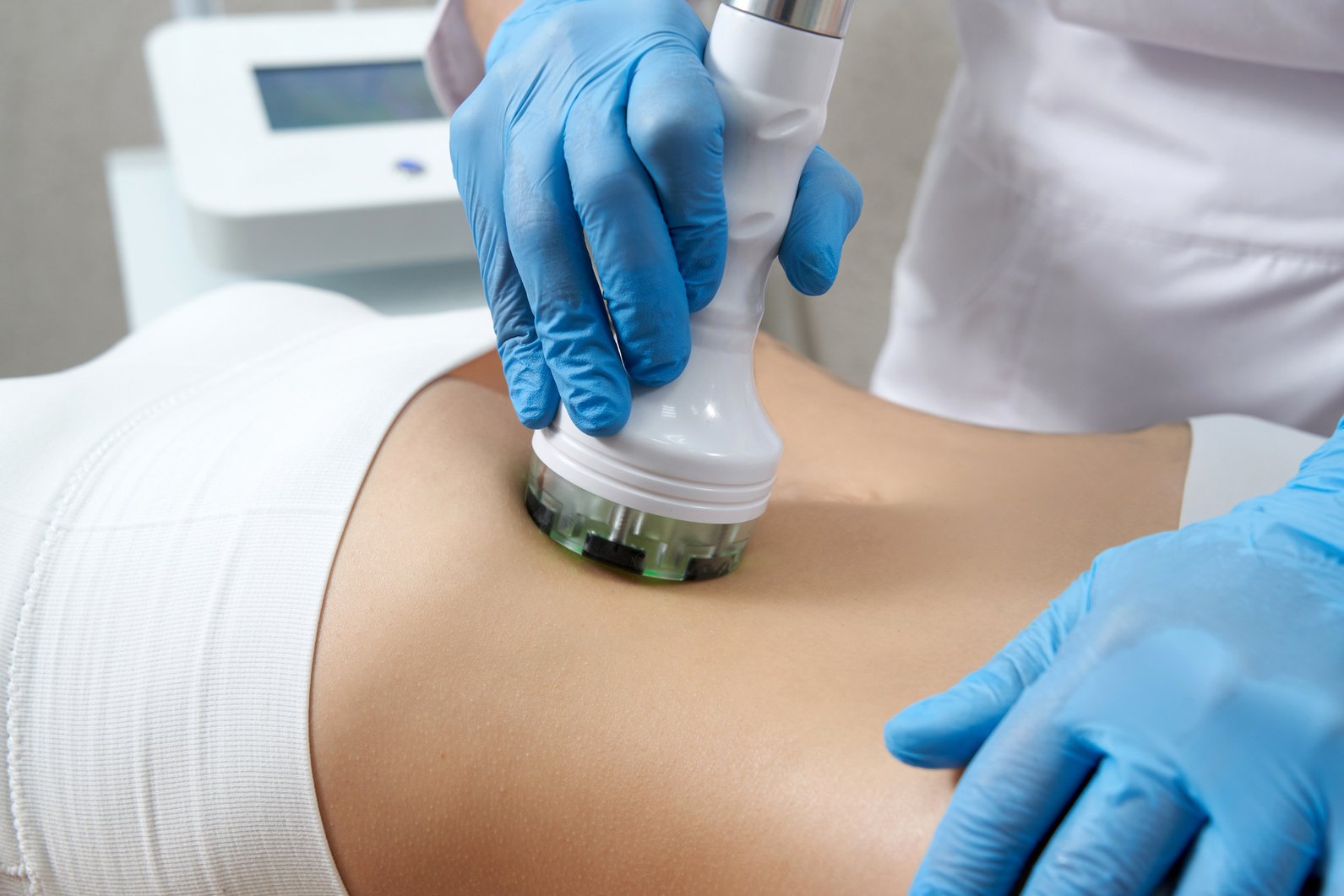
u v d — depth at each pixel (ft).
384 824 1.56
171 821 1.62
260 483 1.74
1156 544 1.42
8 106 5.61
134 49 5.59
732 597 1.72
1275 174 2.68
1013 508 2.04
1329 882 1.12
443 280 3.92
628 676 1.56
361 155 3.79
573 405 1.65
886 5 4.44
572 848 1.51
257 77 4.10
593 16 1.80
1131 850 1.16
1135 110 2.82
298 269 3.60
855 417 2.38
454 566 1.66
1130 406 3.15
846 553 1.89
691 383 1.65
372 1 5.57
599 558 1.71
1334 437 1.68
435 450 1.86
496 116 1.88
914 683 1.55
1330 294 2.71
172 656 1.62
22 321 6.28
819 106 1.62
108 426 1.94
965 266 3.31
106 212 6.00
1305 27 2.40
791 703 1.51
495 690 1.56
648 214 1.61
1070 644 1.29
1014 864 1.24
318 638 1.61
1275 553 1.36
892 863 1.34
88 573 1.69
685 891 1.45
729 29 1.59
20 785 1.66
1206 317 2.90
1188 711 1.18
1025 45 2.97
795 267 1.80
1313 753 1.15
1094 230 2.98
